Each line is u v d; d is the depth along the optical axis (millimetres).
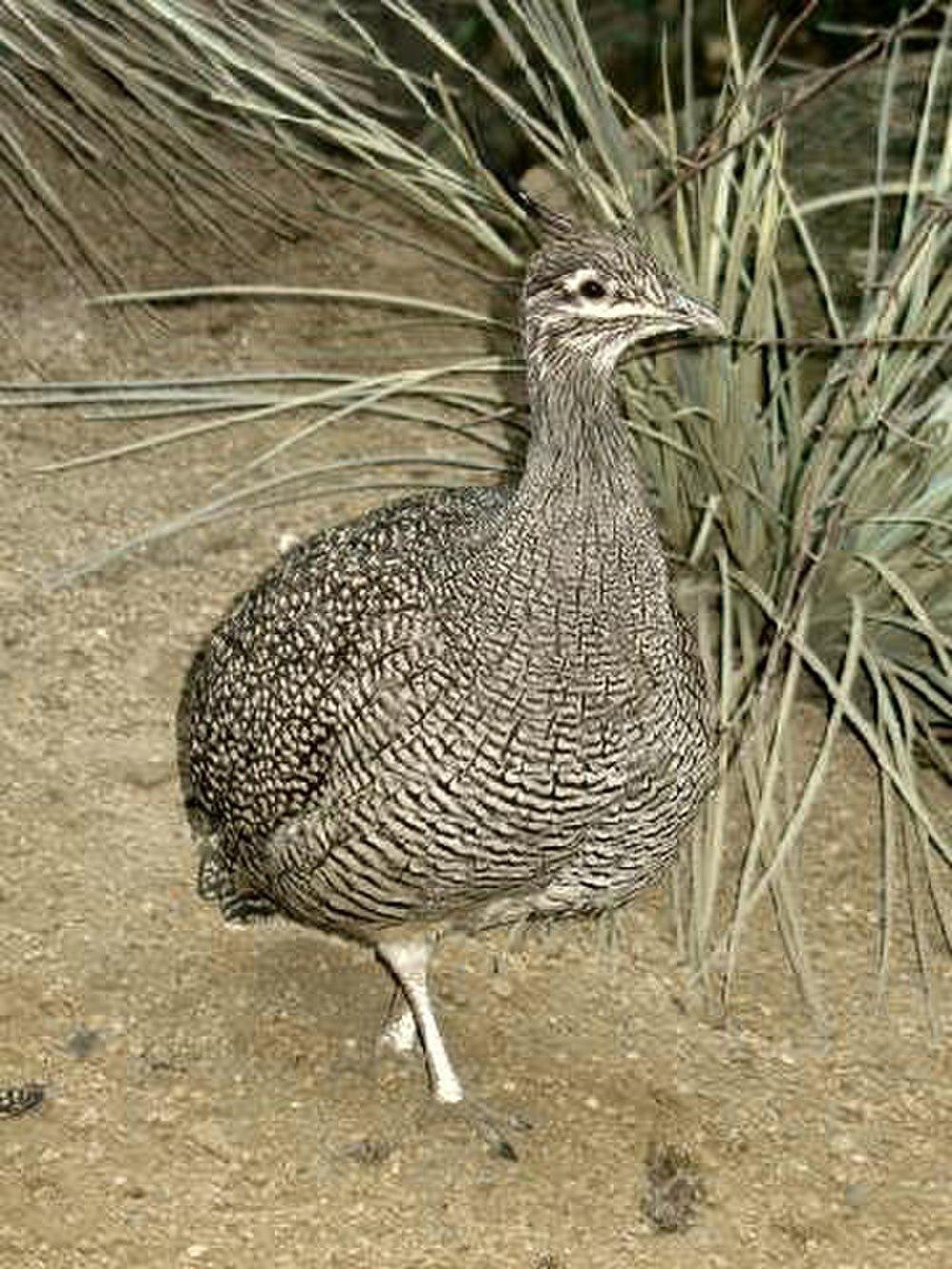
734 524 6020
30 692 6059
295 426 7262
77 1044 5027
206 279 7695
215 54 6684
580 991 5418
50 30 6996
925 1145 5047
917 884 5844
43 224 7273
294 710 4512
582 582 4148
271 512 6824
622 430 4191
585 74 6367
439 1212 4715
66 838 5625
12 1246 4477
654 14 9570
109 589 6441
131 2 6781
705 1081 5172
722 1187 4855
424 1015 4918
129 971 5270
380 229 6781
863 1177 4930
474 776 4281
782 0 7848
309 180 7227
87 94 6832
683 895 5723
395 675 4344
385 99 8172
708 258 5969
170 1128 4832
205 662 5055
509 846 4375
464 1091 4977
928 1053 5320
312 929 5488
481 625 4230
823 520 5898
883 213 6809
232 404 6176
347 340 7656
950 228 5879
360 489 6258
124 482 6883
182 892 5535
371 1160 4824
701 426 6004
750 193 5930
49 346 7320
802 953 5367
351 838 4453
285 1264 4523
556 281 4098
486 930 5414
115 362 7348
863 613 5801
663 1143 4965
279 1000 5262
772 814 5781
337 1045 5152
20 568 6461
